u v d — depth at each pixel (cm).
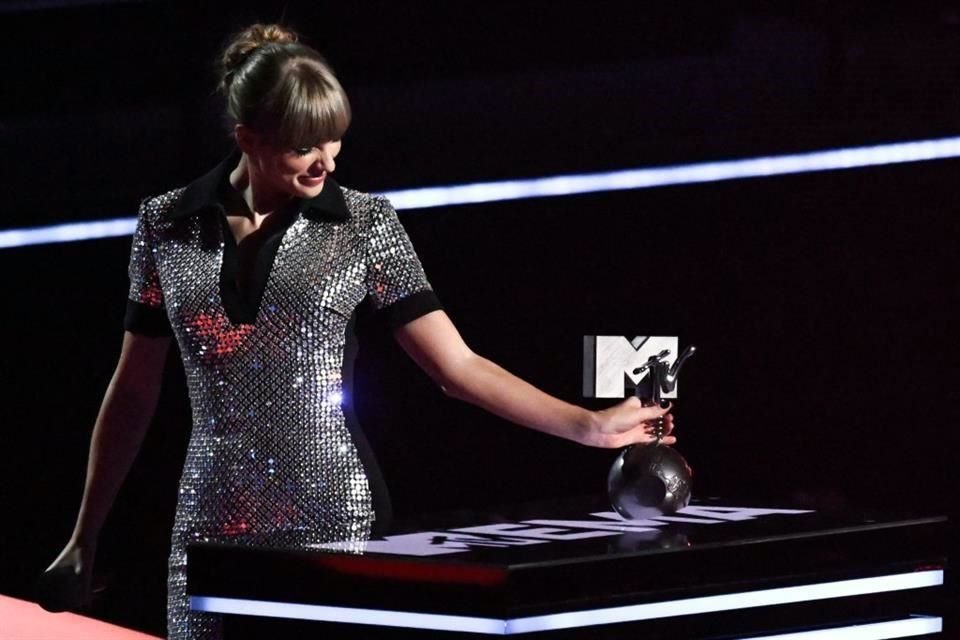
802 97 2114
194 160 2373
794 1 2109
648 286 2125
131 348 940
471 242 2197
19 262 2388
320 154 851
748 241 2102
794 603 784
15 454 2247
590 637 711
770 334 2059
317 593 741
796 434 2017
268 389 876
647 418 869
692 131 2180
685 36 2184
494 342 2156
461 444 2142
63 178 2433
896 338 2005
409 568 710
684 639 745
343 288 891
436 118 2291
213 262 889
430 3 2281
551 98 2252
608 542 768
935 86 2053
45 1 2389
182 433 2167
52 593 941
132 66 2392
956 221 2008
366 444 907
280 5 2322
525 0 2252
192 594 783
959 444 1950
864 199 2056
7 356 2314
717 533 796
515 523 872
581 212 2183
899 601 825
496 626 682
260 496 873
